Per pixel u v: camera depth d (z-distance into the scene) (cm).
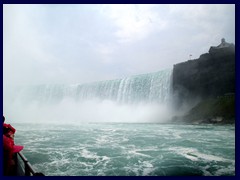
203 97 4084
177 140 1888
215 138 1988
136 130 2717
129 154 1386
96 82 5422
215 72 3969
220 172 1034
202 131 2530
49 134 2392
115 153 1416
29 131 2709
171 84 4400
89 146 1653
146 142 1800
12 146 394
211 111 3619
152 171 1059
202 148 1543
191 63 4200
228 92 3822
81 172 1056
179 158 1280
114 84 5125
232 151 1447
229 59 3862
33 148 1595
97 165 1163
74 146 1661
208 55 4044
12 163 403
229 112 3397
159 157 1305
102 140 1928
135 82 4819
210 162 1192
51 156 1351
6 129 415
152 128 2941
